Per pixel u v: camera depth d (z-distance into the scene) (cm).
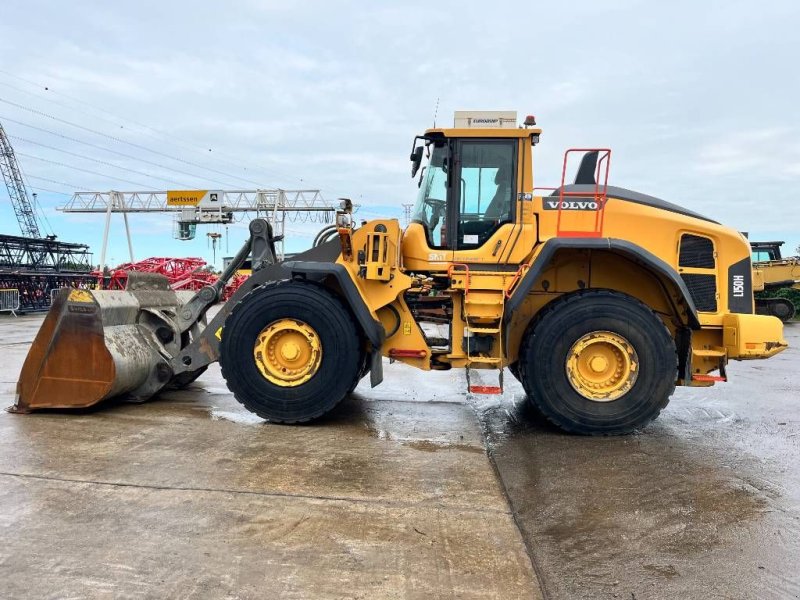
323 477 346
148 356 529
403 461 382
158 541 259
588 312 453
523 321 503
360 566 243
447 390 661
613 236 493
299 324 466
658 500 325
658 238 493
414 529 279
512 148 498
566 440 447
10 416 477
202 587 224
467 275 483
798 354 1088
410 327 495
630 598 226
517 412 545
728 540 276
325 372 462
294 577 233
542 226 496
